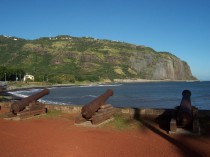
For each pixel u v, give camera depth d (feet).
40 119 58.90
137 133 44.73
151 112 57.11
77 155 33.78
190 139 40.47
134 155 33.45
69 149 36.29
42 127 50.62
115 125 50.65
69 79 640.99
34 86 448.24
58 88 451.12
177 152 34.42
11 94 248.73
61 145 38.27
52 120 57.57
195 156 32.83
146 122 52.85
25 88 381.81
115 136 42.93
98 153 34.42
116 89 435.12
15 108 58.29
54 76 635.25
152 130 46.57
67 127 50.06
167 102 202.59
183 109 44.19
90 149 36.17
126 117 58.03
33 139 41.93
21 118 58.59
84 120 51.39
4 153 35.19
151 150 35.40
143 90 403.34
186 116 43.21
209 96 265.34
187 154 33.60
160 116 56.44
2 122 56.24
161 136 42.50
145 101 213.05
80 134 44.47
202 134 43.06
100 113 51.70
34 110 61.72
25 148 37.22
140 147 36.81
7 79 499.92
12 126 52.08
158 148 36.27
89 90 392.06
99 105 52.37
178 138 41.16
